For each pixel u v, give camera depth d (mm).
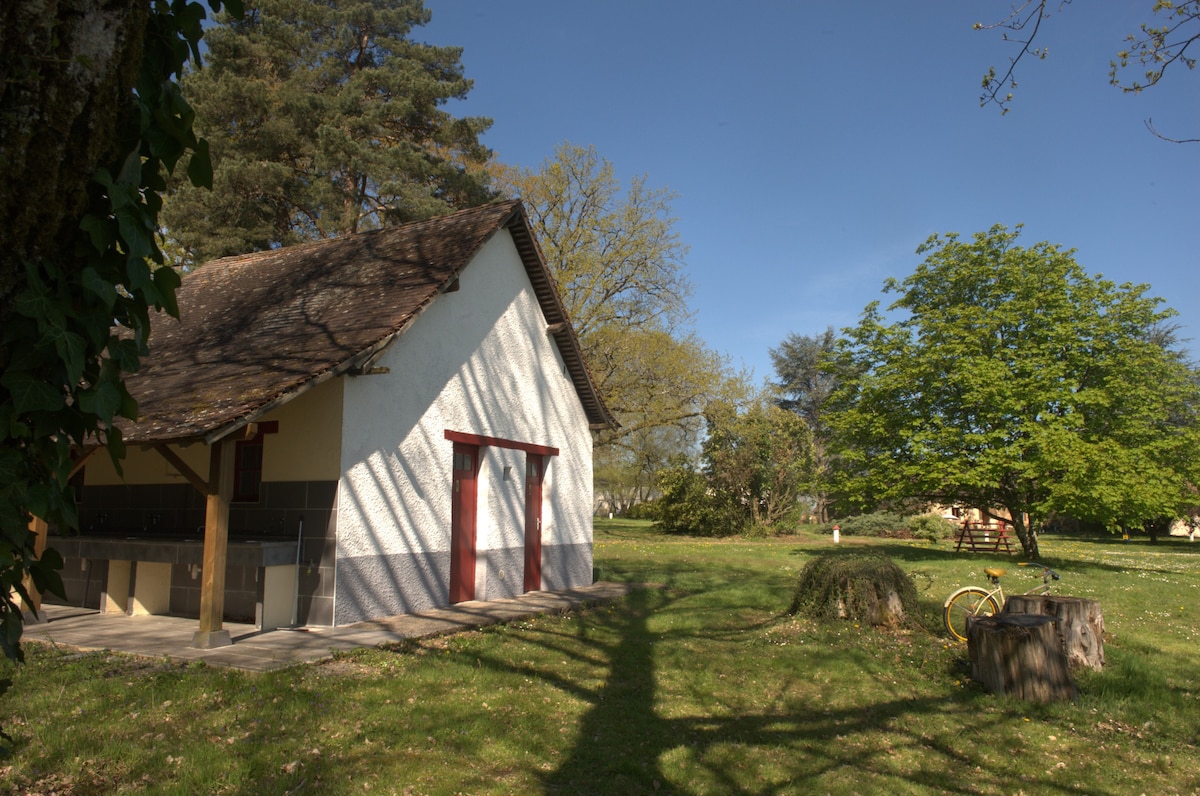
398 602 10836
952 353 24578
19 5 2002
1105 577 18969
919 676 8258
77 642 8656
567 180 32188
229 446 8680
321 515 9969
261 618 9461
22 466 2342
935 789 5348
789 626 10781
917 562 22875
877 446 27328
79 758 5051
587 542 16203
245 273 15430
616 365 31578
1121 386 23203
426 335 11680
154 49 2631
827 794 5188
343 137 24844
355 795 4750
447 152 29875
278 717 6004
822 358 29188
